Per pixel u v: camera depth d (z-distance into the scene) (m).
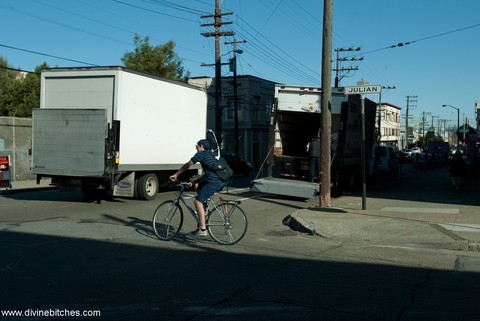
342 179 17.41
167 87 15.71
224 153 30.23
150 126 15.00
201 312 5.23
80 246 8.49
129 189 14.46
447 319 5.14
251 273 6.96
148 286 6.18
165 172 17.05
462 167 18.84
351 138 17.33
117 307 5.34
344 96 17.02
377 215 12.02
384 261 7.93
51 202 14.80
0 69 43.53
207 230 8.98
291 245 9.16
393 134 102.69
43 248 8.27
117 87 13.55
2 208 13.32
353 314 5.25
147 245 8.70
